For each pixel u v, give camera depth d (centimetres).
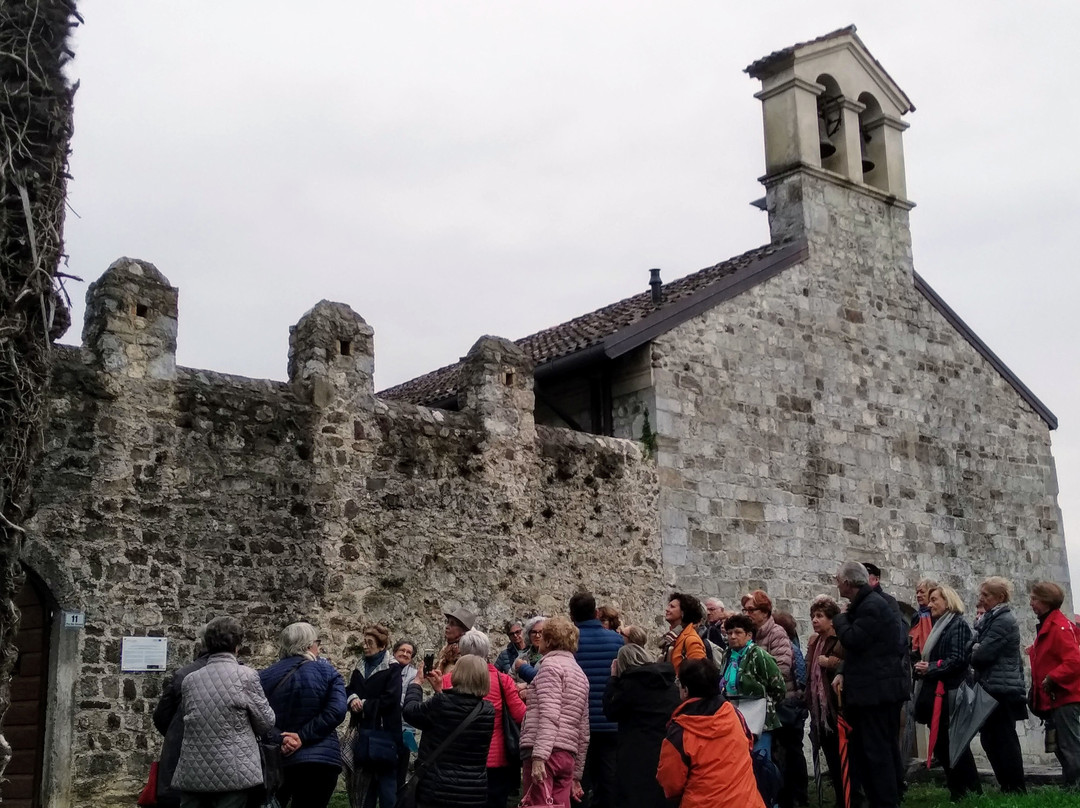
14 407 612
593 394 1572
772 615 1130
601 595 1409
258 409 1190
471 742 762
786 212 1783
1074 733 962
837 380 1731
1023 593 1911
